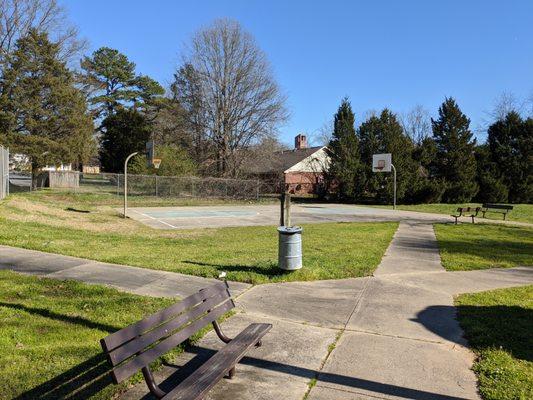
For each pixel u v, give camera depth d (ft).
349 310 21.72
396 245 45.11
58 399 12.24
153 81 198.29
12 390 12.52
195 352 16.05
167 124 162.71
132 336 11.05
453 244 47.98
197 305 14.61
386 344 17.42
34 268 26.86
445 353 16.66
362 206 125.70
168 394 10.87
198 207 109.81
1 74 114.11
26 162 123.54
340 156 142.82
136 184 120.98
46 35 116.67
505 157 141.69
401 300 23.79
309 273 28.35
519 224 77.15
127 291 22.86
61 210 73.87
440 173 140.26
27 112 111.96
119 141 160.76
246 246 41.60
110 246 38.37
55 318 18.19
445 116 138.82
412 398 13.20
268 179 170.71
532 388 13.74
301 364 15.37
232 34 141.18
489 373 14.80
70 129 119.55
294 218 84.69
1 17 119.96
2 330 16.56
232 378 14.19
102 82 190.49
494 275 31.45
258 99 143.23
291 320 19.97
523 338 18.10
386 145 134.62
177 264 30.30
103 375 13.62
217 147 146.20
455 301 23.93
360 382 14.14
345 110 144.46
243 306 21.75
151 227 63.72
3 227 42.11
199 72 143.13
